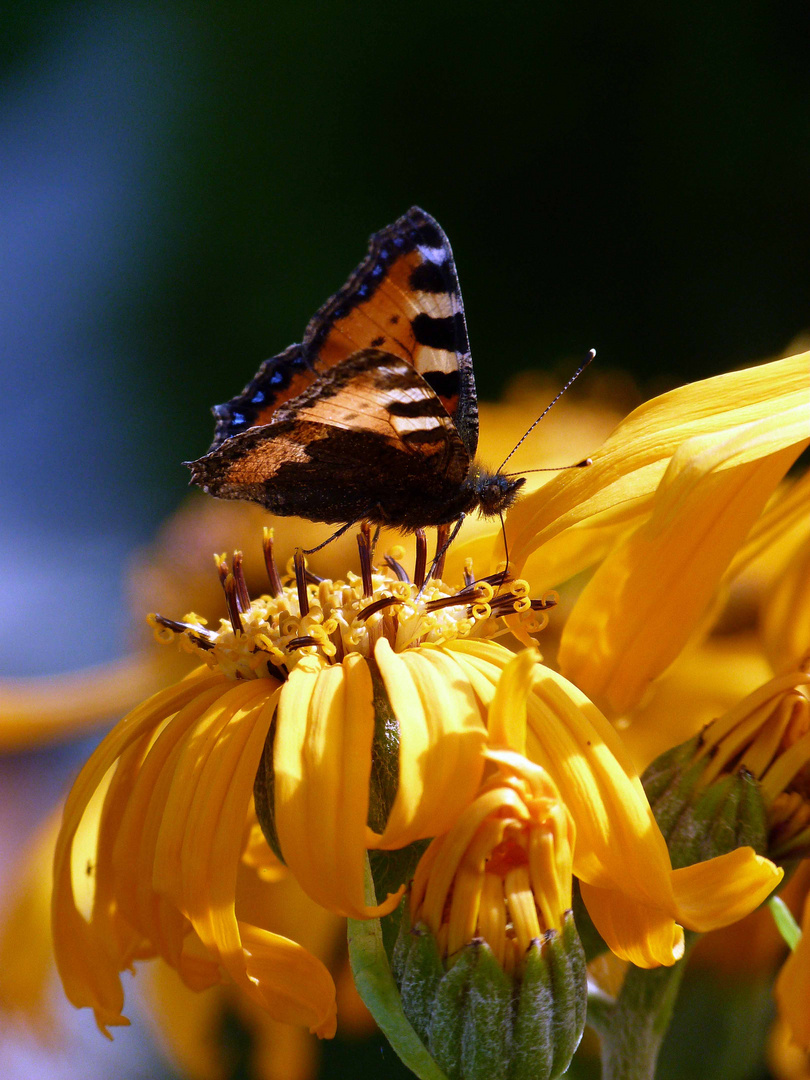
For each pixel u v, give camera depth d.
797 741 0.51
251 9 1.13
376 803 0.51
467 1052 0.49
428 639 0.51
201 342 1.12
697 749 0.51
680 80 0.95
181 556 0.58
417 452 0.53
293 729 0.50
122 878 0.51
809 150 0.91
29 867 0.57
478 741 0.50
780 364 0.51
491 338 0.98
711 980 0.54
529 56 1.00
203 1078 0.56
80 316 1.19
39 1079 0.58
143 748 0.51
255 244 1.11
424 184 1.03
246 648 0.51
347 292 0.53
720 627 0.55
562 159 0.98
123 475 1.14
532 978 0.49
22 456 1.14
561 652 0.52
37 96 1.28
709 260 0.93
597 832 0.50
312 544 0.57
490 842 0.49
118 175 1.20
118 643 0.88
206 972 0.51
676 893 0.50
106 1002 0.51
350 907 0.49
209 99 1.14
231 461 0.53
